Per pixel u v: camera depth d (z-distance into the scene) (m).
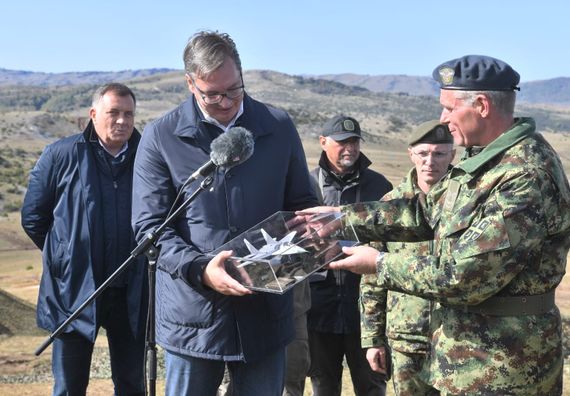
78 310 3.72
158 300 3.71
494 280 2.79
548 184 2.83
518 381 2.90
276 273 3.09
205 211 3.54
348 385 8.05
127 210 4.79
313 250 3.17
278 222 3.32
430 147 4.36
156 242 3.52
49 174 4.75
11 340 15.00
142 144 3.68
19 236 95.62
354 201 5.43
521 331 2.90
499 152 2.91
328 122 5.44
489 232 2.78
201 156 3.57
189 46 3.44
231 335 3.54
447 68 3.03
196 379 3.62
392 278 2.98
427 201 3.23
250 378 3.68
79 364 4.79
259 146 3.63
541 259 2.89
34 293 36.66
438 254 3.06
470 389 2.95
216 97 3.43
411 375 4.18
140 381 4.90
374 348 4.49
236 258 3.22
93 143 4.77
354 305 5.29
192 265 3.36
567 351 9.29
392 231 3.31
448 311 3.05
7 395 9.04
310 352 5.46
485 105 2.96
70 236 4.68
